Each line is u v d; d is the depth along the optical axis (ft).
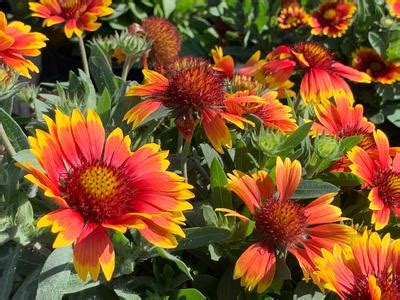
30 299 0.75
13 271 0.75
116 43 1.11
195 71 0.83
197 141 0.97
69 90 1.00
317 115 0.97
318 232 0.80
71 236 0.63
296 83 1.68
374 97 1.70
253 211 0.80
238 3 1.99
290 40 1.86
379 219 0.84
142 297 0.81
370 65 1.65
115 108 0.89
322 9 1.69
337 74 1.21
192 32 2.03
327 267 0.72
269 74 1.16
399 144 1.73
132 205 0.69
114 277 0.76
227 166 0.94
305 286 0.79
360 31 1.74
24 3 1.95
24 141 0.81
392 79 1.61
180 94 0.81
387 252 0.78
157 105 0.82
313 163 0.89
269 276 0.76
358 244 0.77
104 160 0.74
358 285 0.74
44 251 0.77
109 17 1.95
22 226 0.72
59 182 0.69
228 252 0.81
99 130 0.74
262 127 0.87
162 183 0.71
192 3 2.00
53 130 0.71
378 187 0.87
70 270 0.71
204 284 0.84
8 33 0.90
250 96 0.88
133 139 0.93
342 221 0.87
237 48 1.90
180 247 0.77
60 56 1.98
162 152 0.76
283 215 0.79
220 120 0.82
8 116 0.80
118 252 0.74
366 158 0.88
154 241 0.65
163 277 0.81
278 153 0.87
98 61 1.01
